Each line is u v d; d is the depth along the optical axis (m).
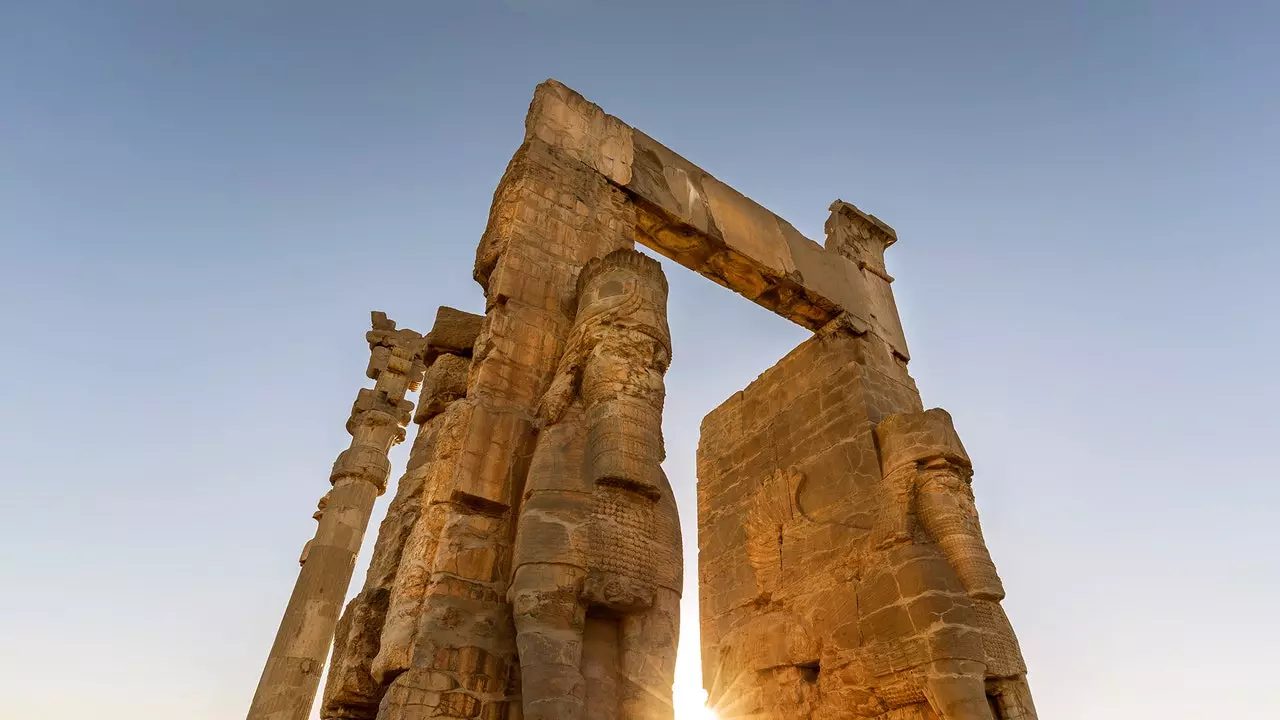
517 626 4.91
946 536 8.80
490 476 5.85
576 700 4.59
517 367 6.61
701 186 10.49
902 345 12.11
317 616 13.13
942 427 9.41
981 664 7.93
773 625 9.91
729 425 12.71
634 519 5.31
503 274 7.12
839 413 10.66
